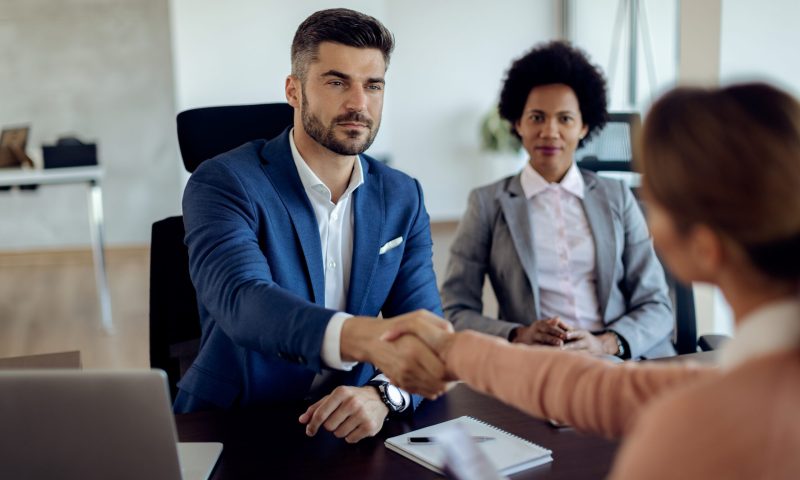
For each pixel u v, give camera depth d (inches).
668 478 21.5
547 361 34.3
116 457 38.4
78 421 37.7
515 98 91.0
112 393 37.1
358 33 60.3
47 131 271.7
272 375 62.3
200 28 255.1
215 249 58.4
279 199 63.1
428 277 69.8
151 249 73.6
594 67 88.8
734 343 23.6
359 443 50.8
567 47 89.0
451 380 41.8
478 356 37.8
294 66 63.4
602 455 48.0
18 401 37.6
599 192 88.4
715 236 23.1
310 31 61.2
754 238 22.2
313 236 63.7
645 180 24.5
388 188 68.6
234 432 52.7
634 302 87.1
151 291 73.6
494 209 90.1
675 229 24.2
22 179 185.2
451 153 293.3
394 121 288.2
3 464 38.7
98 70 270.7
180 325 73.9
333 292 66.4
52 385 37.3
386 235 67.5
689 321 89.7
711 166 22.4
